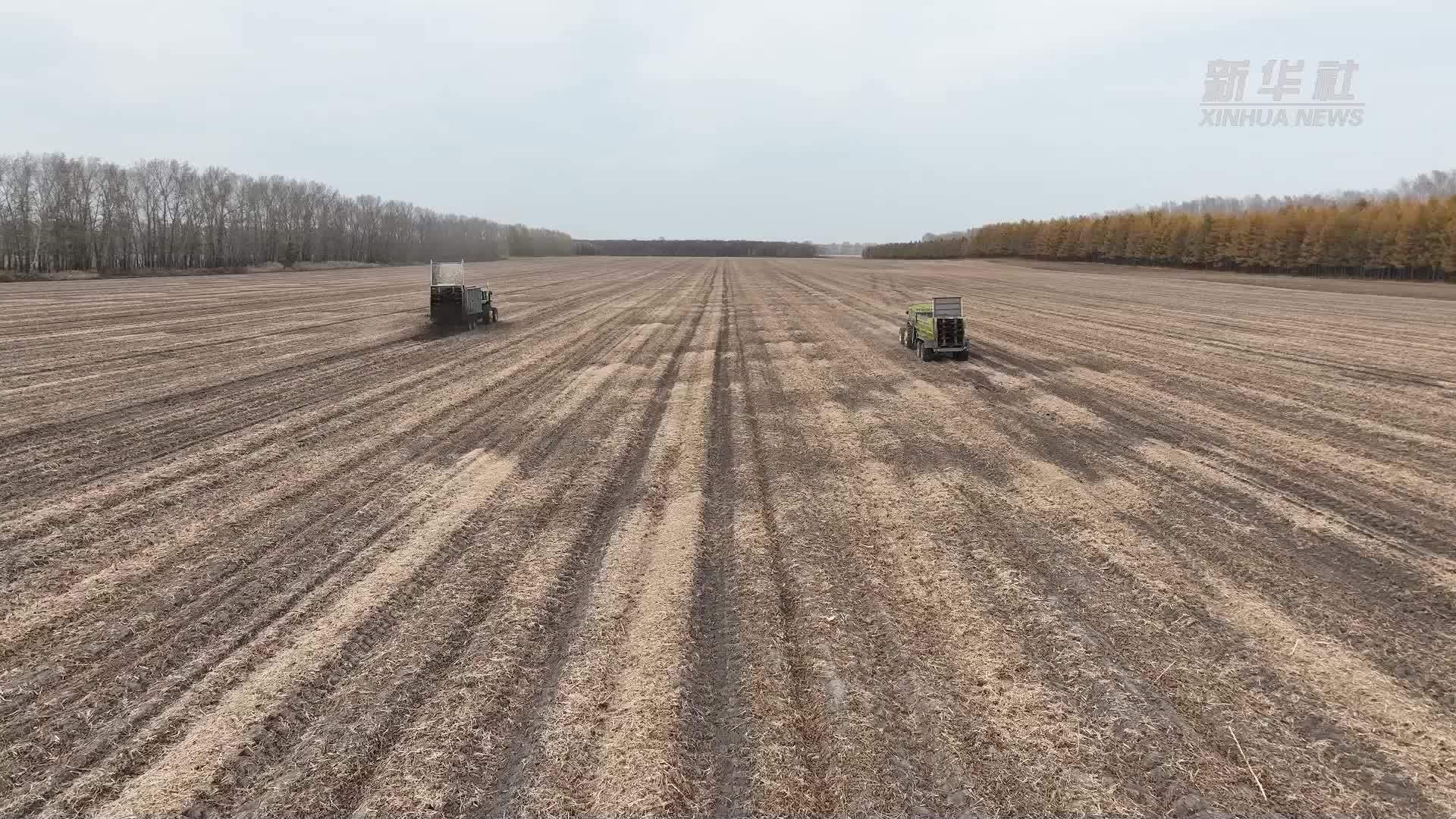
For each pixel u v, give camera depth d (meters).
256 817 4.18
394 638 6.11
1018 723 5.01
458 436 12.76
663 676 5.58
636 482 10.52
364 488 9.96
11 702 5.23
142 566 7.45
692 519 8.94
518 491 9.98
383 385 17.03
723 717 5.21
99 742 4.81
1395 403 14.82
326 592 6.94
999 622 6.39
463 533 8.45
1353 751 4.70
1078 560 7.65
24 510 8.95
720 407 15.33
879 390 16.80
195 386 16.55
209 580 7.16
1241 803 4.25
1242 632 6.18
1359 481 10.16
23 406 14.38
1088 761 4.64
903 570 7.48
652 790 4.39
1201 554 7.79
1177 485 10.08
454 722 5.04
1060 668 5.66
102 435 12.43
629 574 7.42
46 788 4.40
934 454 11.65
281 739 4.85
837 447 12.17
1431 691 5.35
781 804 4.31
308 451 11.66
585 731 4.93
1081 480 10.34
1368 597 6.81
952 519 8.84
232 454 11.41
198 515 8.88
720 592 7.18
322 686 5.43
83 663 5.73
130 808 4.24
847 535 8.43
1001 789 4.40
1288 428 12.99
